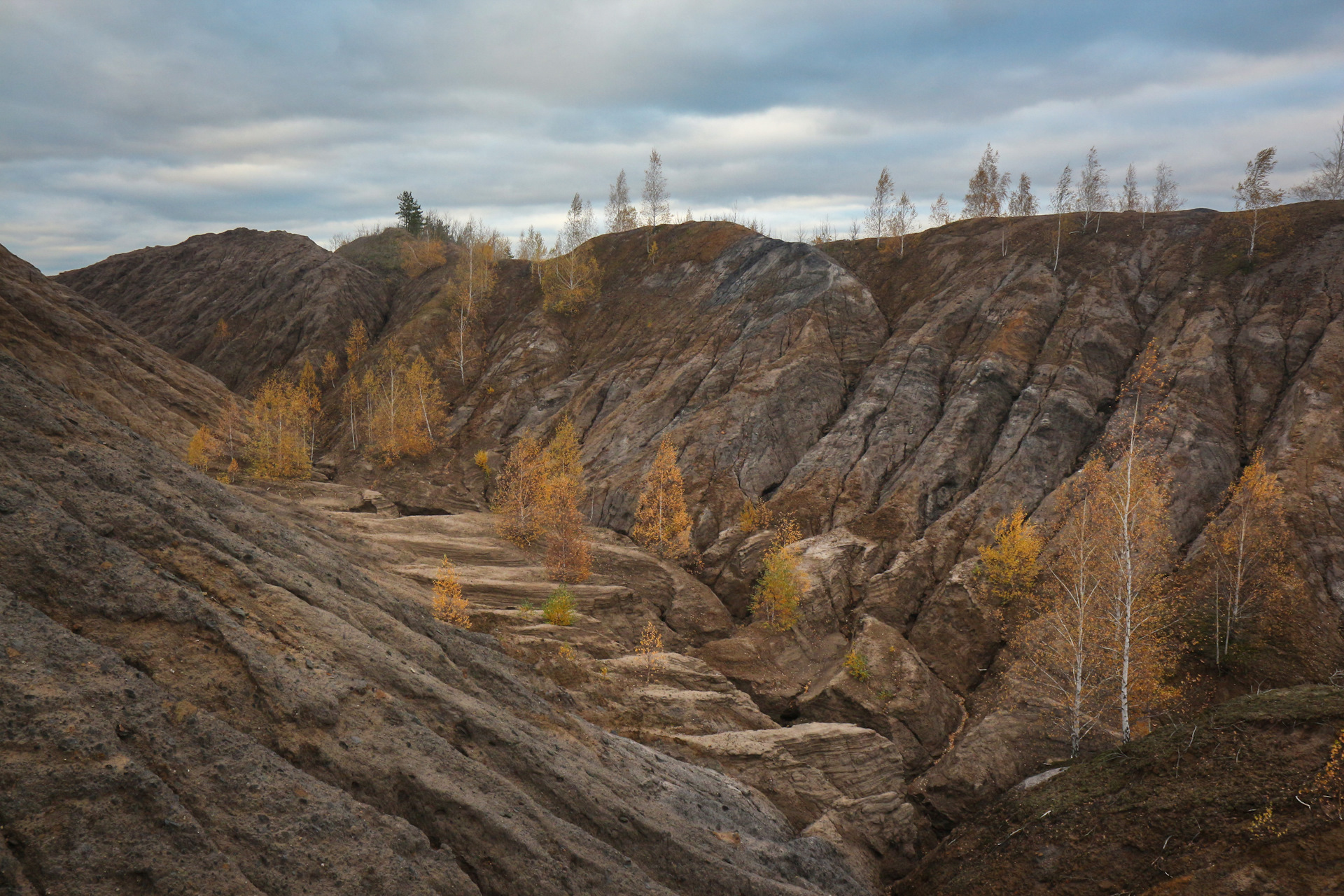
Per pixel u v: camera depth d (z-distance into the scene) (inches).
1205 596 1763.0
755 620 1982.0
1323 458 2016.5
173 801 425.7
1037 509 2235.5
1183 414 2330.2
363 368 4133.9
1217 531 1889.8
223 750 491.5
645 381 3388.3
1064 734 1323.8
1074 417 2469.2
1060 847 920.3
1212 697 1557.6
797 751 1263.5
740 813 987.9
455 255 5580.7
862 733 1327.5
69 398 944.9
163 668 536.4
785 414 2829.7
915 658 1694.1
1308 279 2650.1
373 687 665.6
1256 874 740.7
